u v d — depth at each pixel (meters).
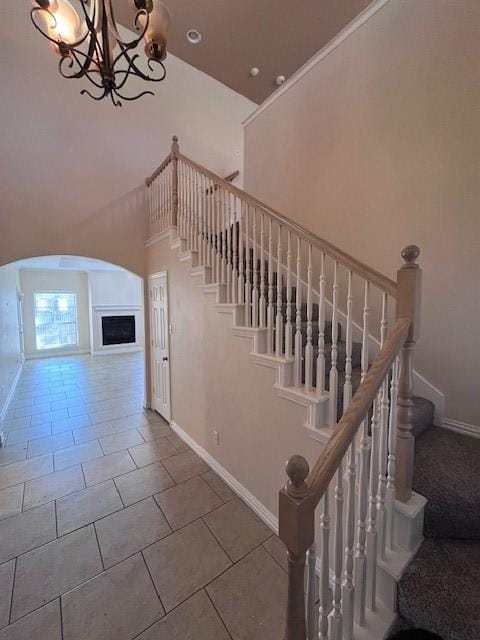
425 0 1.95
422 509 1.30
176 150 3.26
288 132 3.09
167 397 3.69
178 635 1.36
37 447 3.13
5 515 2.12
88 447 3.13
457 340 1.89
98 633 1.36
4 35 3.21
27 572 1.66
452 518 1.30
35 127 3.41
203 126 4.65
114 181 3.94
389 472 1.26
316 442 1.67
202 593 1.55
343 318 2.54
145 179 4.16
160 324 3.85
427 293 2.01
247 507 2.21
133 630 1.38
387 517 1.25
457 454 1.62
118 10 3.48
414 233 2.07
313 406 1.64
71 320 8.74
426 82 1.97
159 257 3.78
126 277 9.16
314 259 2.78
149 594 1.55
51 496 2.33
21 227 3.37
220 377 2.53
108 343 8.95
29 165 3.39
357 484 1.33
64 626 1.39
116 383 5.72
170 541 1.89
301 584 0.84
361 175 2.41
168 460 2.87
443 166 1.91
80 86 3.66
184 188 3.12
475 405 1.84
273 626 1.40
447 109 1.87
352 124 2.46
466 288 1.84
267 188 3.39
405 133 2.10
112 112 3.90
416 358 2.07
